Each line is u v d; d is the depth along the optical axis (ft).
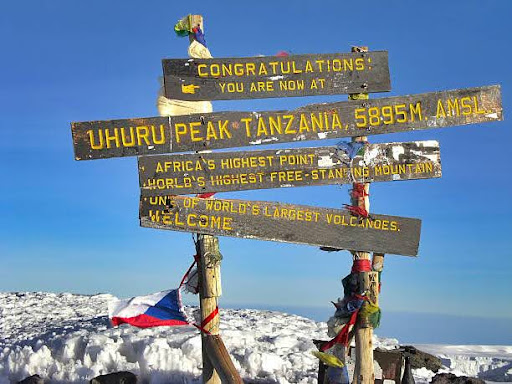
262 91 10.82
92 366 13.41
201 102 10.78
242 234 10.63
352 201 11.05
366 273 11.02
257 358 13.84
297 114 10.78
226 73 10.73
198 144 10.50
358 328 11.02
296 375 13.56
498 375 17.21
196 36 11.08
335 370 11.02
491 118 11.21
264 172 10.66
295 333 18.03
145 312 11.02
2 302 23.39
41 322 19.66
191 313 19.17
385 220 11.11
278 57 10.87
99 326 16.56
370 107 10.96
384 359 11.62
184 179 10.42
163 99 10.66
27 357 14.08
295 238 10.82
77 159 10.23
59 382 13.00
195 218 10.46
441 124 11.09
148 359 13.65
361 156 10.88
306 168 10.77
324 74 10.98
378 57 11.13
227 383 10.23
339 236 10.94
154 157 10.35
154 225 10.34
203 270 10.80
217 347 10.66
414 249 11.21
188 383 12.71
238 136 10.59
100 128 10.27
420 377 14.75
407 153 11.02
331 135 10.86
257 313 21.45
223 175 10.54
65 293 25.75
